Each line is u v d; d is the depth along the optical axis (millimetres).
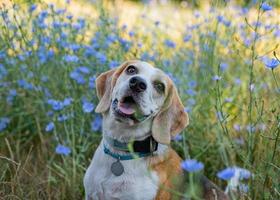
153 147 1395
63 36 1861
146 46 2115
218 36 2113
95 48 1904
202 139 1798
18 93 1947
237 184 1497
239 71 2107
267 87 1855
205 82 1902
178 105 1462
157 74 1419
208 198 1471
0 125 1812
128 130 1377
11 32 1962
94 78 1735
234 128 1829
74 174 1604
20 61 1898
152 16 2734
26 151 1836
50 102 1679
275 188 1353
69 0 1980
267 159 1451
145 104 1362
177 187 1409
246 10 2133
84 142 1683
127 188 1381
